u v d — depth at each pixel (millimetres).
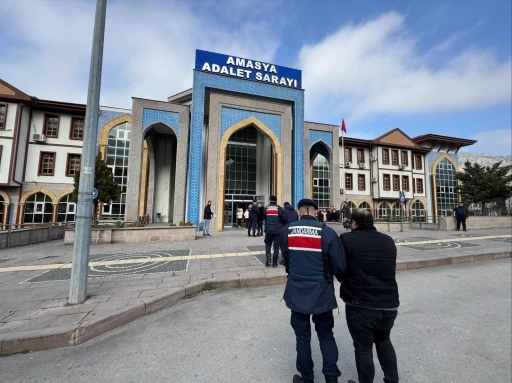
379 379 2461
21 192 18625
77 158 20297
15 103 18516
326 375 2150
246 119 18547
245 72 18906
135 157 16094
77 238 4133
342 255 2246
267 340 3203
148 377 2504
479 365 2719
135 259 7402
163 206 22547
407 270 6836
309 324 2359
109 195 12984
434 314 4020
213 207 16938
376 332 2238
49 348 3092
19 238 10789
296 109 19828
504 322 3750
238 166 21328
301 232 2451
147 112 16828
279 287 5469
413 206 30953
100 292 4555
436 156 32562
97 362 2783
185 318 3910
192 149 16922
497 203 20969
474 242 10609
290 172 19281
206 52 18188
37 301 4145
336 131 22031
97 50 4449
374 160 29969
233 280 5434
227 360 2770
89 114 4305
